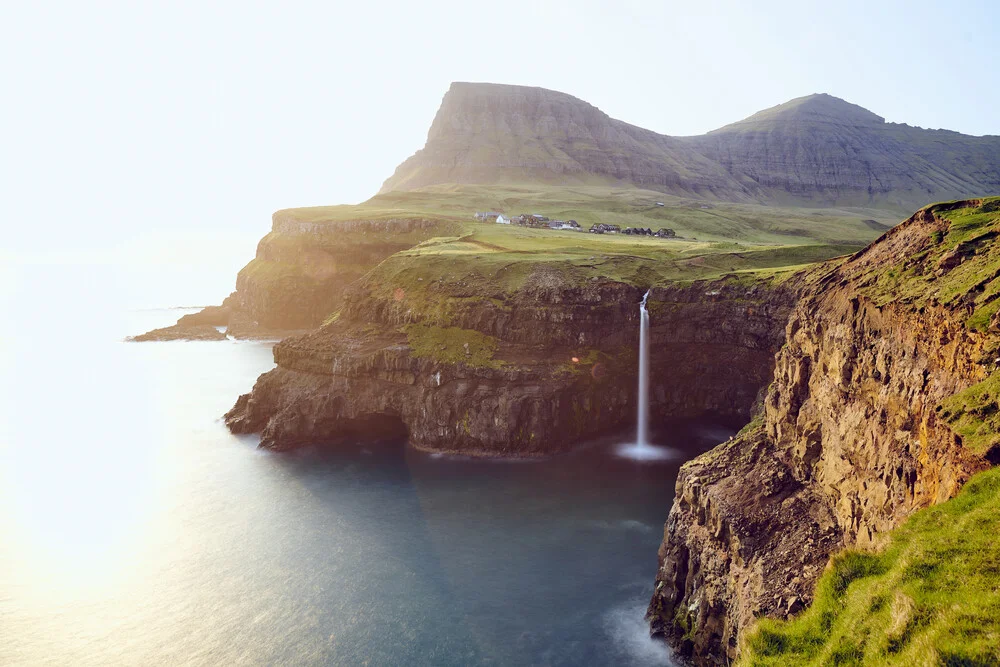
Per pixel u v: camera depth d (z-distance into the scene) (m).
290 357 116.38
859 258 51.22
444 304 114.06
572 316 105.69
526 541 70.81
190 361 176.88
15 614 57.50
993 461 23.19
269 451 102.81
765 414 56.94
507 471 92.81
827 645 22.39
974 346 29.11
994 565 19.44
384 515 78.12
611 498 82.44
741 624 38.88
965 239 38.28
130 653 52.03
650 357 109.00
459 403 101.75
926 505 27.77
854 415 39.91
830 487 41.88
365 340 114.94
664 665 49.50
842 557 26.30
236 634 54.53
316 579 63.38
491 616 56.88
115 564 66.44
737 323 100.62
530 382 101.50
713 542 48.00
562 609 57.72
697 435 107.38
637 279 115.31
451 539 71.56
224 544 70.75
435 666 50.34
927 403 31.36
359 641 53.59
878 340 39.03
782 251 123.81
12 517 77.56
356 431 111.06
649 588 60.91
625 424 109.44
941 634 18.20
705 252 129.50
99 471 93.56
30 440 107.94
